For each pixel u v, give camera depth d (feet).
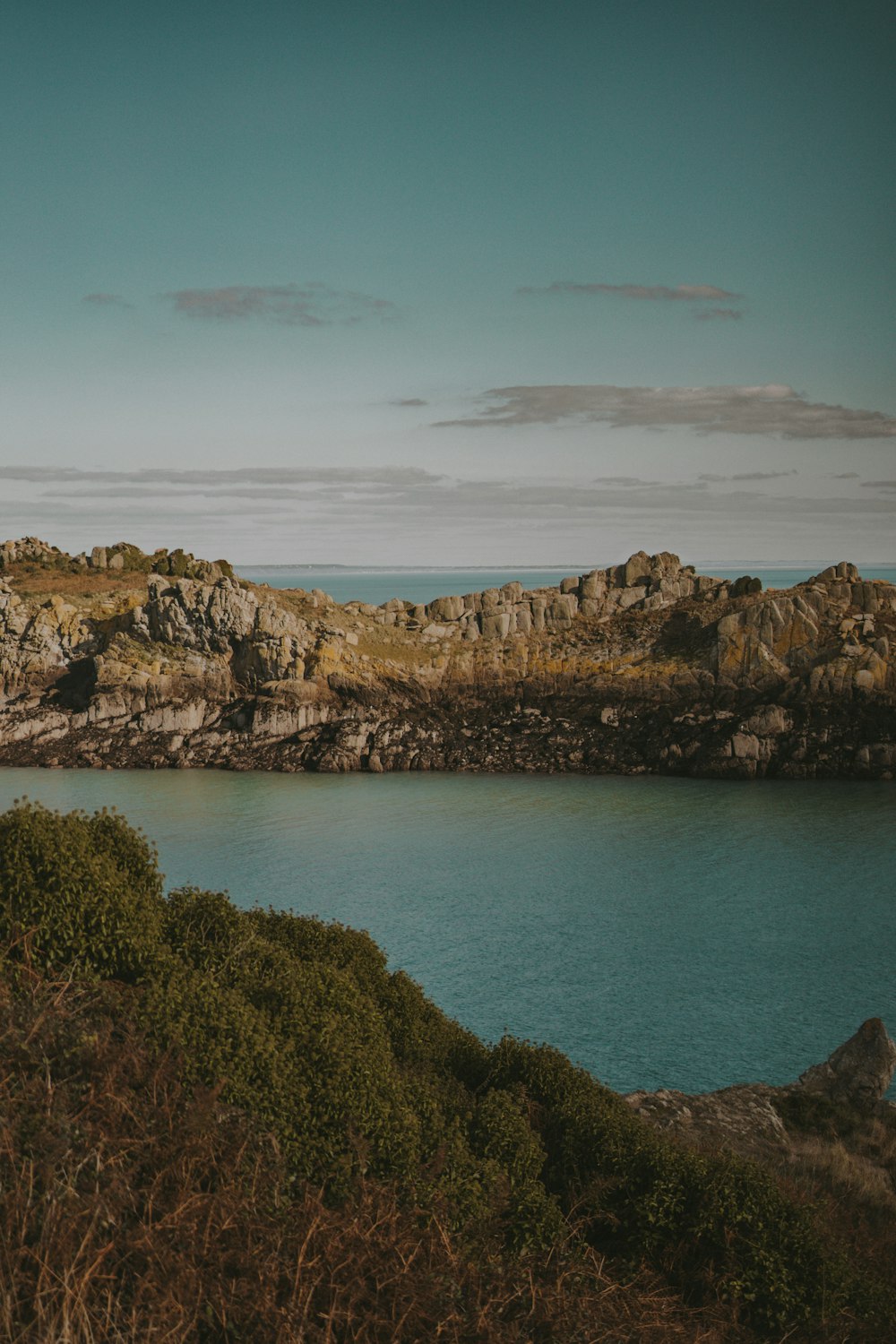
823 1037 174.09
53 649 510.58
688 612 497.05
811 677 435.53
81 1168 40.50
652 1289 63.26
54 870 65.36
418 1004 100.99
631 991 195.31
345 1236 44.34
